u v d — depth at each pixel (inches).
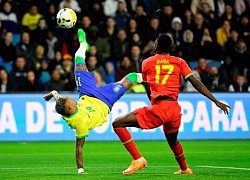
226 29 2314.2
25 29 2226.9
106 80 2119.8
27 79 2018.9
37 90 2023.9
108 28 2231.8
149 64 1007.6
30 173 1075.9
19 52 2140.7
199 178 965.8
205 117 1952.5
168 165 1244.5
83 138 1003.3
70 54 2181.3
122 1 2362.2
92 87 1037.2
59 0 2306.8
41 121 1898.4
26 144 1811.0
